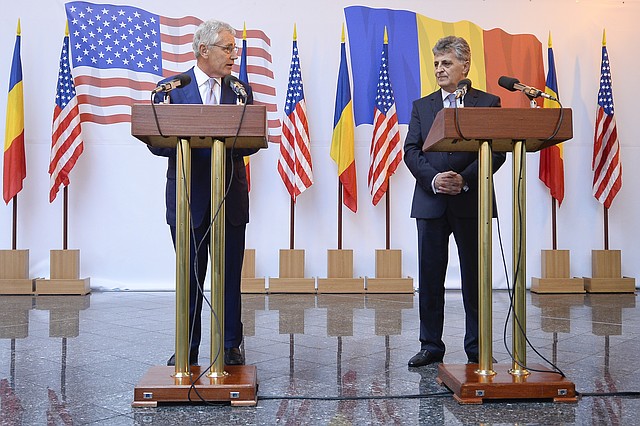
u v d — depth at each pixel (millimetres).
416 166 2887
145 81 6520
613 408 2250
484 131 2307
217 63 2713
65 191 6297
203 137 2312
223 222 2373
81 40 6441
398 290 6320
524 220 2416
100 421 2096
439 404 2307
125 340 3594
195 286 2836
